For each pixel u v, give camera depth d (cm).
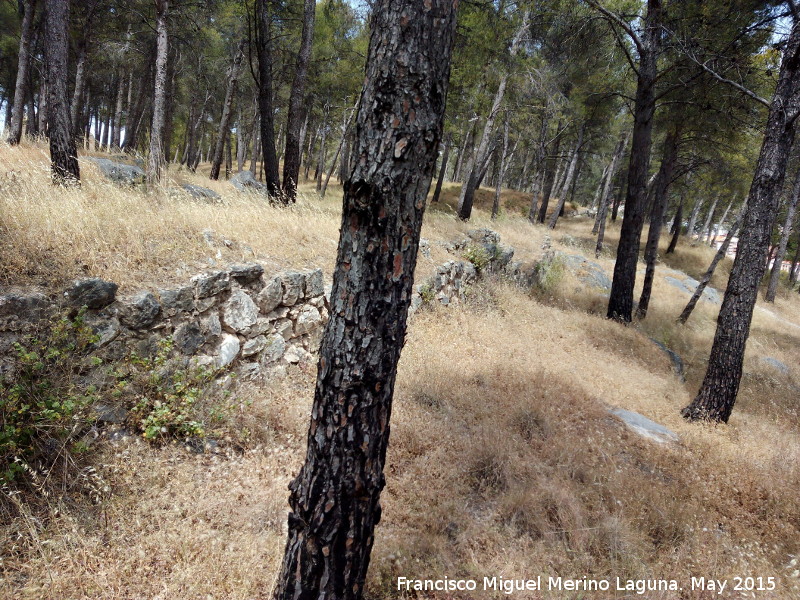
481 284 1066
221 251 525
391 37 180
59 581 247
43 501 287
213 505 321
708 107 1032
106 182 689
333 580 220
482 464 422
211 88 2469
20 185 512
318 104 2619
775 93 597
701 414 633
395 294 201
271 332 521
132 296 382
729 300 622
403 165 186
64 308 339
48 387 317
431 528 337
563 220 3225
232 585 264
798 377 1099
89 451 326
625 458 481
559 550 332
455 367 627
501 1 1199
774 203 596
